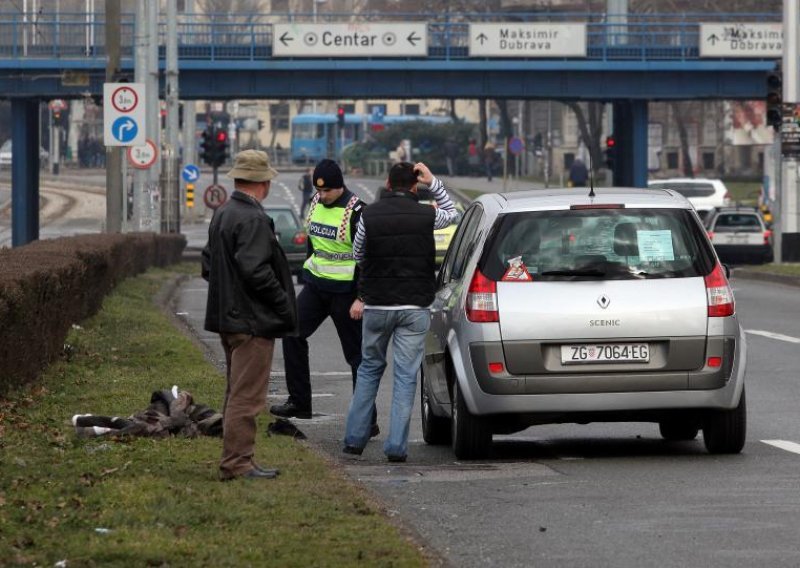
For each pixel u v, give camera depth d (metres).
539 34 147.38
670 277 29.38
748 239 128.12
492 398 29.09
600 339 29.02
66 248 53.16
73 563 18.36
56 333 41.41
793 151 105.69
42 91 144.12
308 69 146.00
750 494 25.39
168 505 22.05
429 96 148.50
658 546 21.11
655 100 152.62
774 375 45.47
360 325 35.38
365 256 29.64
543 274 29.33
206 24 146.50
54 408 32.97
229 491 23.42
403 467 29.06
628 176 157.50
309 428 35.22
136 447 27.48
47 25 144.50
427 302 29.58
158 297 75.00
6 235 167.88
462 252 31.62
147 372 41.12
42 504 21.83
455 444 29.94
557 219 29.69
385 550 19.58
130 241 82.56
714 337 29.20
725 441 30.03
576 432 35.12
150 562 18.59
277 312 24.75
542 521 23.08
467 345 29.33
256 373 24.91
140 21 118.00
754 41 148.25
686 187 159.62
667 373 29.09
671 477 27.38
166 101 132.62
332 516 21.78
